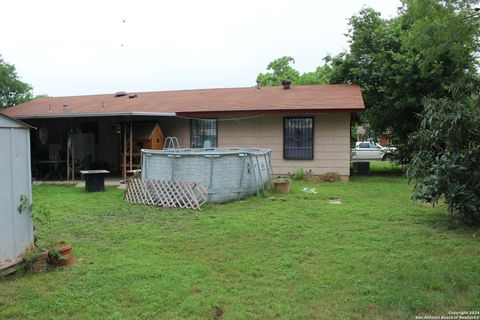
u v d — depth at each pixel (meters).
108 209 8.84
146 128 15.77
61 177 14.98
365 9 18.42
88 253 5.55
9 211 4.59
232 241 6.15
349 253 5.49
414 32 10.98
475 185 6.99
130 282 4.43
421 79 15.63
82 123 18.34
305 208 8.79
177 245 5.95
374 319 3.63
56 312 3.78
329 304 3.91
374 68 17.48
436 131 7.34
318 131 14.88
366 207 8.92
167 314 3.71
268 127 15.41
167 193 9.25
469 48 13.62
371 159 27.69
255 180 10.32
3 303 3.96
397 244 5.93
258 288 4.30
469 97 7.89
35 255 4.80
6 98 24.42
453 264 5.00
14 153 4.67
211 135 16.05
